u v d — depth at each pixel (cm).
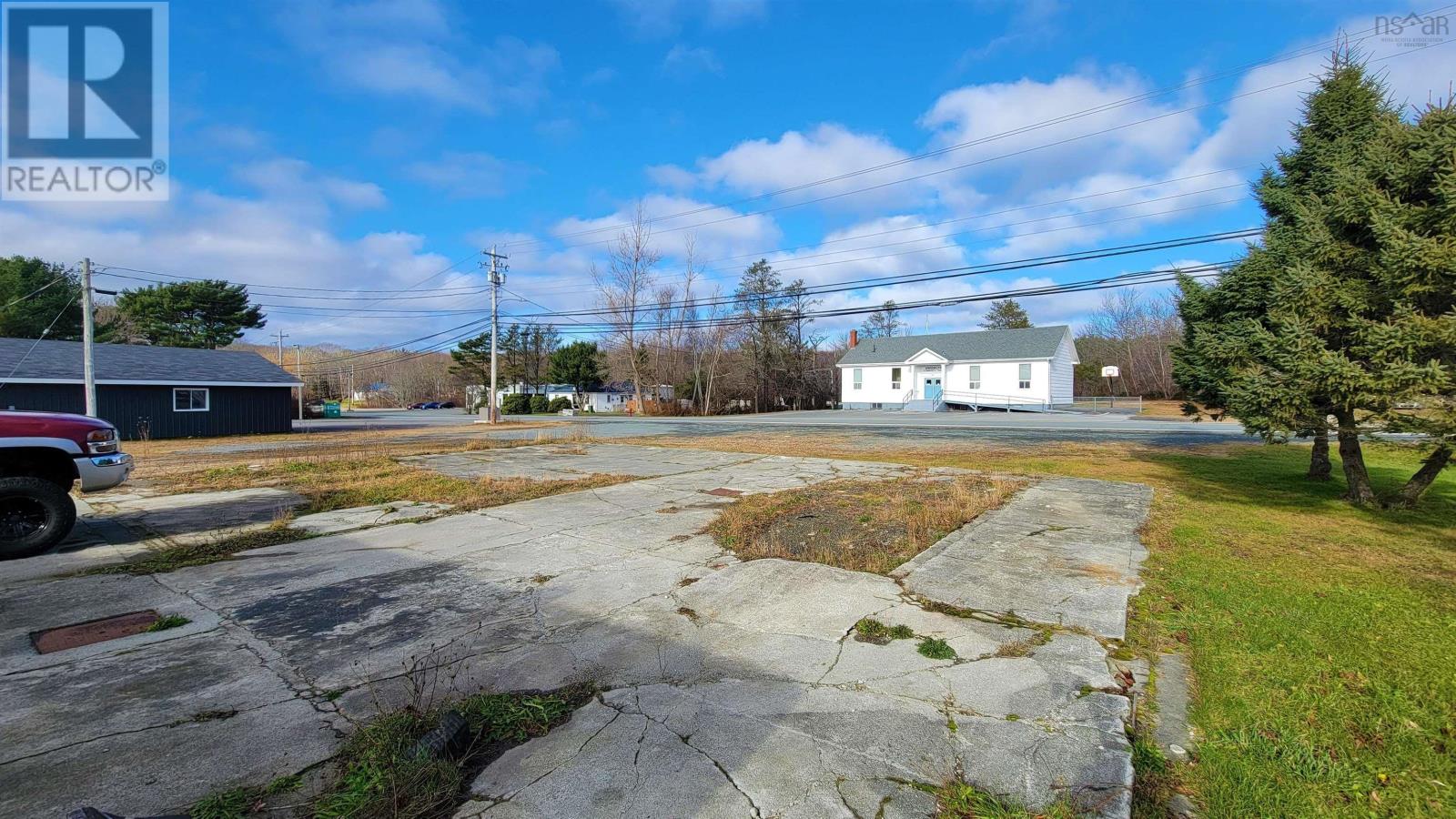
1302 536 577
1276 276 679
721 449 1485
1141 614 388
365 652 337
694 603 410
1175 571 470
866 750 240
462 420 3662
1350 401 578
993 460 1166
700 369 4231
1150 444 1427
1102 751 239
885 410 3634
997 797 211
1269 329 713
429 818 199
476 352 5900
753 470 1065
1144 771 236
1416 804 214
